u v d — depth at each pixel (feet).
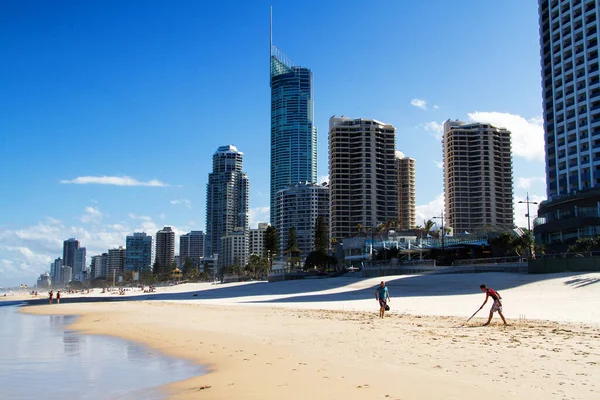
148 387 52.26
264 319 122.42
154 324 123.95
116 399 47.70
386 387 45.16
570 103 447.42
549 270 224.12
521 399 39.40
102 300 376.27
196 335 95.50
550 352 59.26
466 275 253.65
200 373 58.23
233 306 191.42
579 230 340.18
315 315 128.26
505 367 51.47
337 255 643.04
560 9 465.47
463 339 72.28
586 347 62.34
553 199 390.01
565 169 446.60
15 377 59.93
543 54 487.20
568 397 39.60
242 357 66.54
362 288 259.60
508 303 136.05
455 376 48.21
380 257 484.74
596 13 430.20
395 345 69.05
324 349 68.90
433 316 114.01
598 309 113.19
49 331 118.93
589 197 354.13
